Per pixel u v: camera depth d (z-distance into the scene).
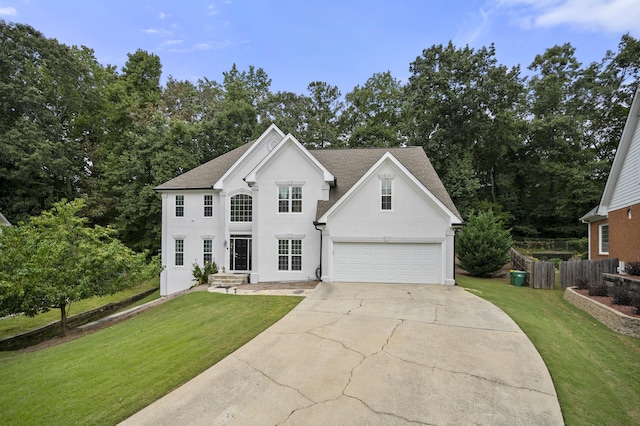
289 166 17.36
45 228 14.11
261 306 11.45
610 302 10.64
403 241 15.23
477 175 42.31
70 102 33.78
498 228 19.03
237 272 19.14
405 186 15.30
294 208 17.31
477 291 13.43
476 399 5.16
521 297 13.20
